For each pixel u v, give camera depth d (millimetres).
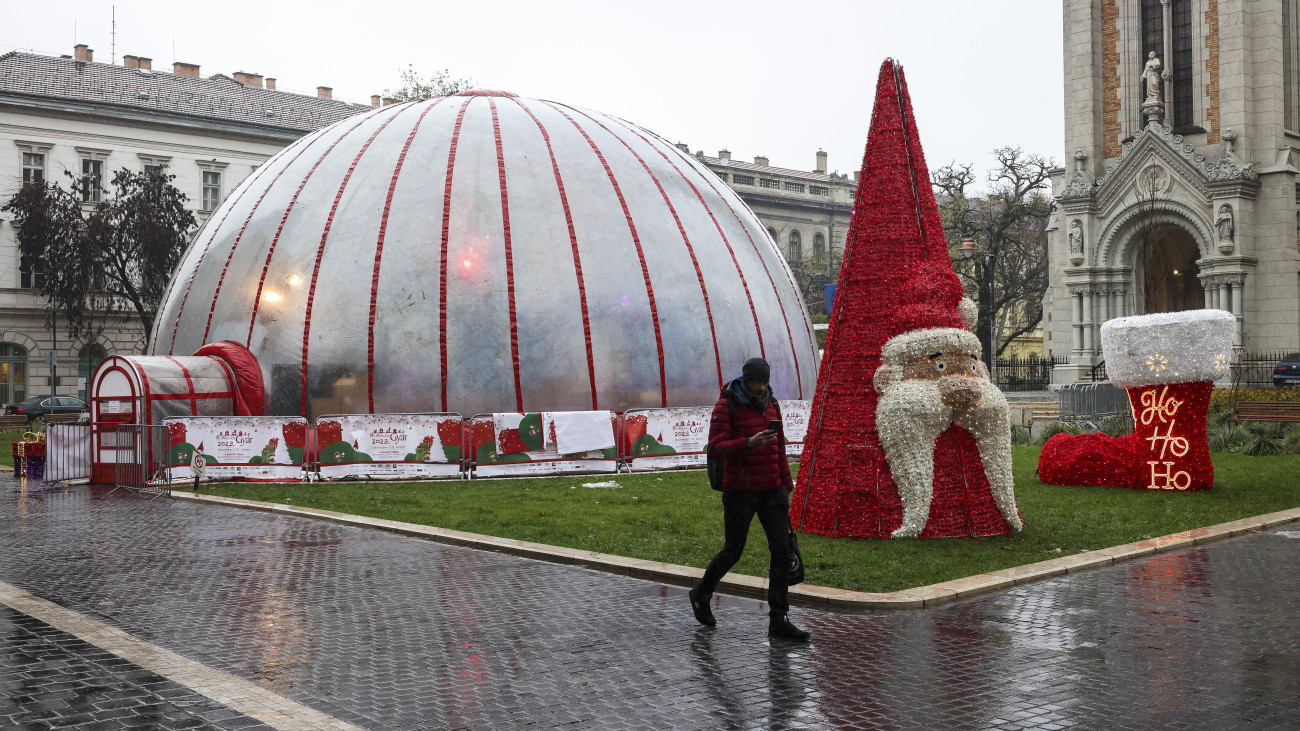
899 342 11914
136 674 6621
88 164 55438
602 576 9867
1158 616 8023
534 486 17625
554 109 25266
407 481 18891
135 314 55406
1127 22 45688
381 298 20875
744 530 7668
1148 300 46031
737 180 83188
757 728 5602
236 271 22250
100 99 55812
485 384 20516
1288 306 41281
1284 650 7039
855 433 12031
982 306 59594
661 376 21672
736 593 9039
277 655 7102
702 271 23000
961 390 11602
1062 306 47375
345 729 5570
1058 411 33312
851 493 11914
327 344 20734
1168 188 43438
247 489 17703
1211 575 9617
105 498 16891
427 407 20406
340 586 9414
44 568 10367
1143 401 16469
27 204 47031
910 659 6910
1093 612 8164
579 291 21375
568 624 7957
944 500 11812
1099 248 45469
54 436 19406
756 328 23578
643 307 21812
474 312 20781
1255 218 42156
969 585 8906
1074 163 46344
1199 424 16062
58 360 54719
